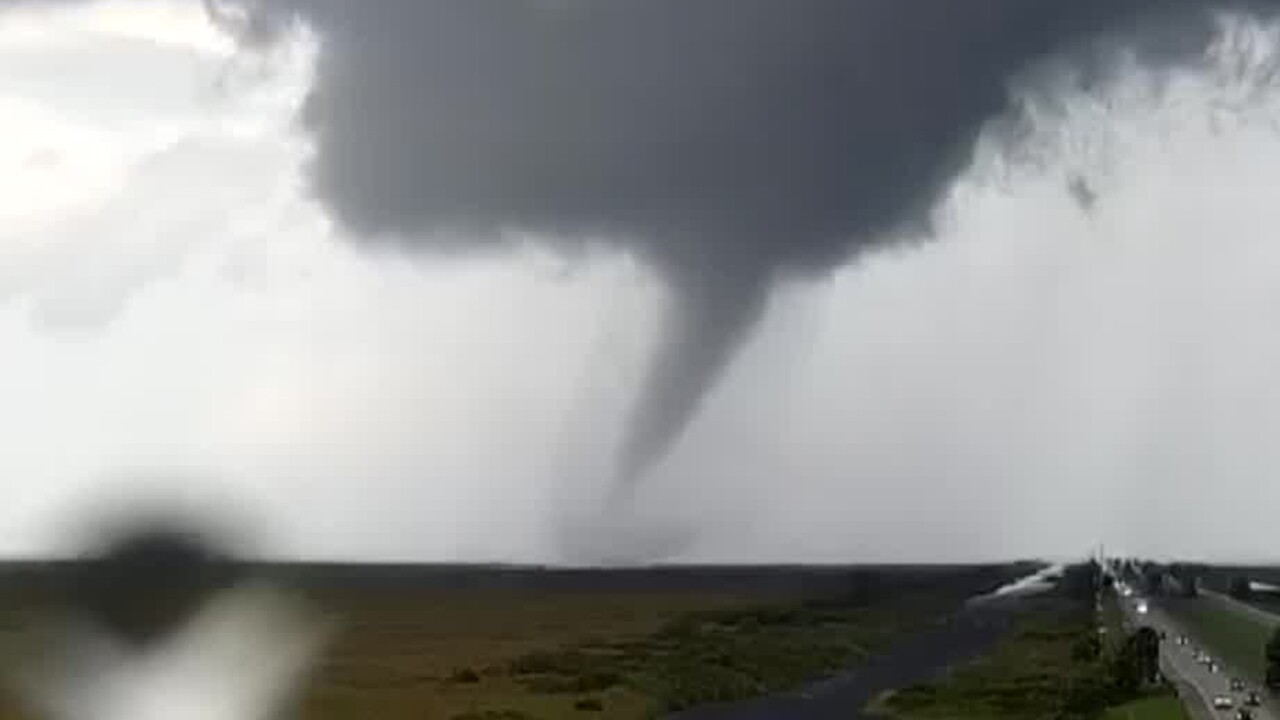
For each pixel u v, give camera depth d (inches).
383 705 5054.1
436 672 6230.3
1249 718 4429.1
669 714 5575.8
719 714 5590.6
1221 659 6806.1
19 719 4707.2
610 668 6427.2
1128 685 5536.4
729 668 6830.7
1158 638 6889.8
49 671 5871.1
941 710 5482.3
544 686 5821.9
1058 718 5017.2
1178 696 5167.3
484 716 4778.5
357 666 6471.5
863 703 5895.7
